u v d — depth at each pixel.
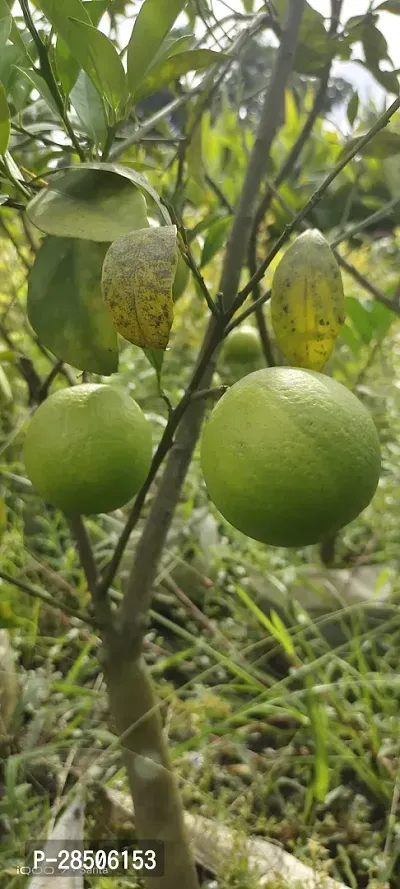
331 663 0.64
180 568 0.84
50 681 0.63
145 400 1.08
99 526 0.87
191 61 0.40
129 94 0.36
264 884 0.48
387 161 0.63
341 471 0.27
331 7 0.60
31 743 0.57
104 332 0.35
